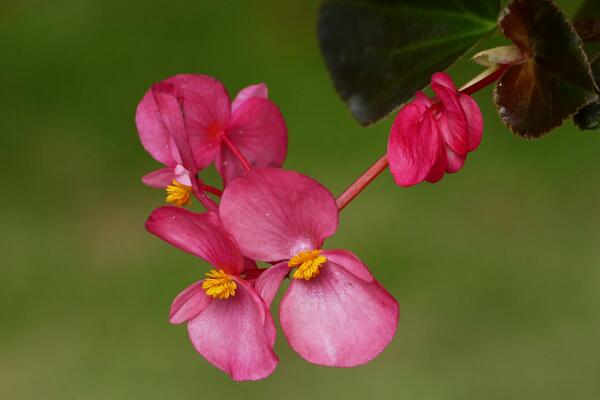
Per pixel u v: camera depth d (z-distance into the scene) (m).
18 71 1.87
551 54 0.57
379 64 0.59
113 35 1.89
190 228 0.56
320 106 1.69
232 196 0.56
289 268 0.56
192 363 1.47
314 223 0.56
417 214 1.54
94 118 1.79
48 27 1.93
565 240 1.50
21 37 1.93
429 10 0.59
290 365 1.44
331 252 0.56
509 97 0.57
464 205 1.55
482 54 0.58
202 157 0.58
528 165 1.56
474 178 1.57
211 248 0.56
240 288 0.56
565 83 0.57
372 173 0.57
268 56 1.79
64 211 1.68
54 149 1.76
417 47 0.59
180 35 1.86
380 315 0.56
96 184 1.71
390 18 0.59
